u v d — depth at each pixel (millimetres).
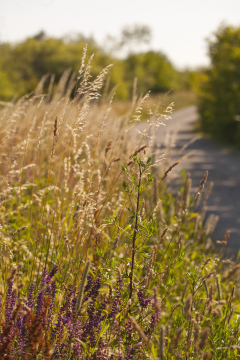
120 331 2338
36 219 4020
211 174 12883
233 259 5430
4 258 2852
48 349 2012
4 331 1931
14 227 3789
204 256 4238
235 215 8344
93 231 2969
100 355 2193
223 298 3410
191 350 2430
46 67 56812
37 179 4672
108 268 2594
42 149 4707
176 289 3717
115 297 2404
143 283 2699
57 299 2654
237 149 19109
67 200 4250
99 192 3387
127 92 39938
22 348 2123
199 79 25297
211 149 19062
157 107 2932
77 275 2771
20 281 2789
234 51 22812
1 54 56781
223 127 22047
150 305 2484
